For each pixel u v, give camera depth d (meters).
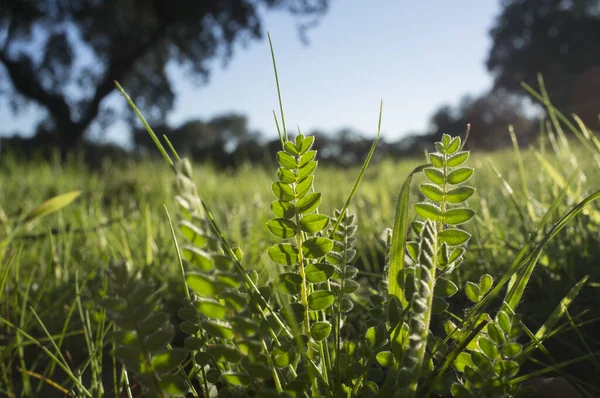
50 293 0.47
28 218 0.44
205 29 7.54
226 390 0.22
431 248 0.18
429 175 0.21
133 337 0.16
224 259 0.15
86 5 6.72
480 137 13.13
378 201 0.92
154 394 0.17
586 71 10.66
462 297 0.41
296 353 0.22
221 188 1.77
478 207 0.59
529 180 0.80
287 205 0.20
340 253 0.23
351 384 0.23
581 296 0.39
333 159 9.66
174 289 0.48
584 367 0.30
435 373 0.21
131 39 7.12
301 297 0.22
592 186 0.57
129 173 1.90
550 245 0.41
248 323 0.17
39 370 0.36
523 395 0.27
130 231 0.67
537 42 11.82
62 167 1.98
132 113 7.75
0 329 0.40
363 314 0.37
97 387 0.27
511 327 0.19
